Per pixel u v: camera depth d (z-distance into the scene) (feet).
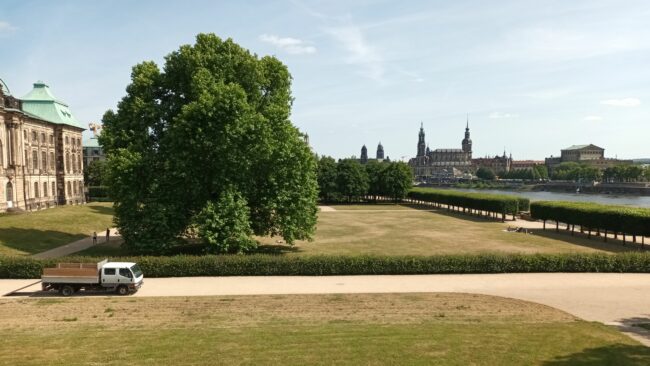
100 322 88.02
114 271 111.45
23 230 207.00
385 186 528.63
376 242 213.46
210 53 169.37
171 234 152.25
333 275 133.69
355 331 81.00
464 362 65.92
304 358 67.36
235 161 153.28
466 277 131.34
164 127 172.24
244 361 66.18
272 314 93.91
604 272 138.82
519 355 68.74
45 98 380.17
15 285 120.98
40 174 344.08
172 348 71.72
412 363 65.46
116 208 156.76
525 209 346.95
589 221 223.30
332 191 528.63
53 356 68.18
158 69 177.27
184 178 153.69
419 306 100.27
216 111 150.10
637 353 70.33
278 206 163.63
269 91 186.29
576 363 65.77
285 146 162.30
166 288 117.80
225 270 132.77
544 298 108.78
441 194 424.46
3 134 287.69
